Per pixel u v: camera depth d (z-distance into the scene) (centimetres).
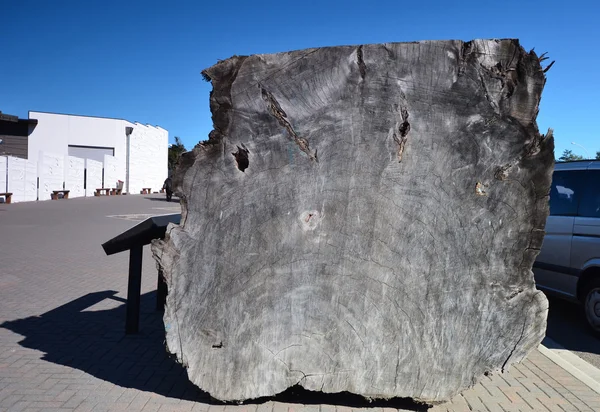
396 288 353
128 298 525
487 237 350
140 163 4978
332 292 355
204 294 354
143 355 462
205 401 366
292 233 355
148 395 375
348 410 356
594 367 486
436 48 340
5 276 812
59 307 634
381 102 347
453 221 351
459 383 355
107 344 493
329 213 354
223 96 350
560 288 639
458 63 340
